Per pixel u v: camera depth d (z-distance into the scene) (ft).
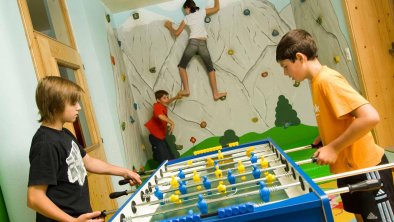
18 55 5.89
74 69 8.73
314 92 4.31
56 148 4.17
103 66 10.71
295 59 4.39
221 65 13.65
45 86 4.34
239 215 2.78
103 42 11.34
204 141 13.76
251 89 13.64
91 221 3.67
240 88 13.66
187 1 13.10
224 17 13.53
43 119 4.44
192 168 5.78
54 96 4.30
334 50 10.67
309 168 9.33
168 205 4.02
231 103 13.69
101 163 5.39
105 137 10.01
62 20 8.86
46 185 3.97
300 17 12.92
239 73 13.62
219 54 13.62
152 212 3.87
